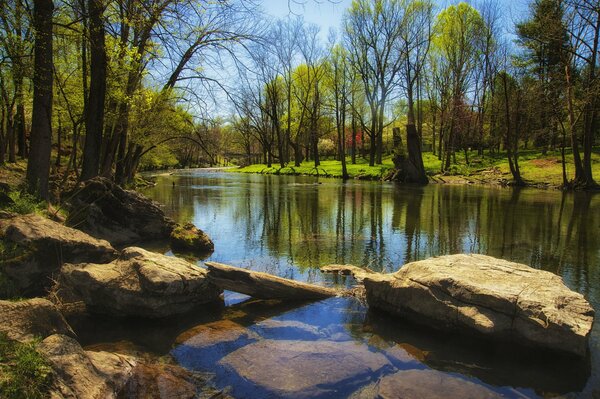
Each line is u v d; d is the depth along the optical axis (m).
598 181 32.56
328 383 5.01
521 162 42.94
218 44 16.48
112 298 6.83
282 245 12.66
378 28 49.91
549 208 20.86
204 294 7.55
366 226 15.98
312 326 6.67
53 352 4.64
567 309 5.82
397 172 40.97
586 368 5.42
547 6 30.72
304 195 27.02
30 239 7.56
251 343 6.02
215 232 14.62
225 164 94.94
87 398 4.29
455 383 5.03
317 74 60.31
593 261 10.88
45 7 11.77
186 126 21.36
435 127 61.44
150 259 7.48
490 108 55.94
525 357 5.70
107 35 16.03
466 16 47.06
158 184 37.09
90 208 12.09
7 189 10.89
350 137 85.62
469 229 15.43
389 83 51.97
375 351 5.87
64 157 31.12
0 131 25.41
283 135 71.81
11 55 12.40
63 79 18.22
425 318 6.62
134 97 16.78
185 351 5.76
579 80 31.48
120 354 5.43
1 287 6.92
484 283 6.41
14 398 3.96
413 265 7.32
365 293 8.00
